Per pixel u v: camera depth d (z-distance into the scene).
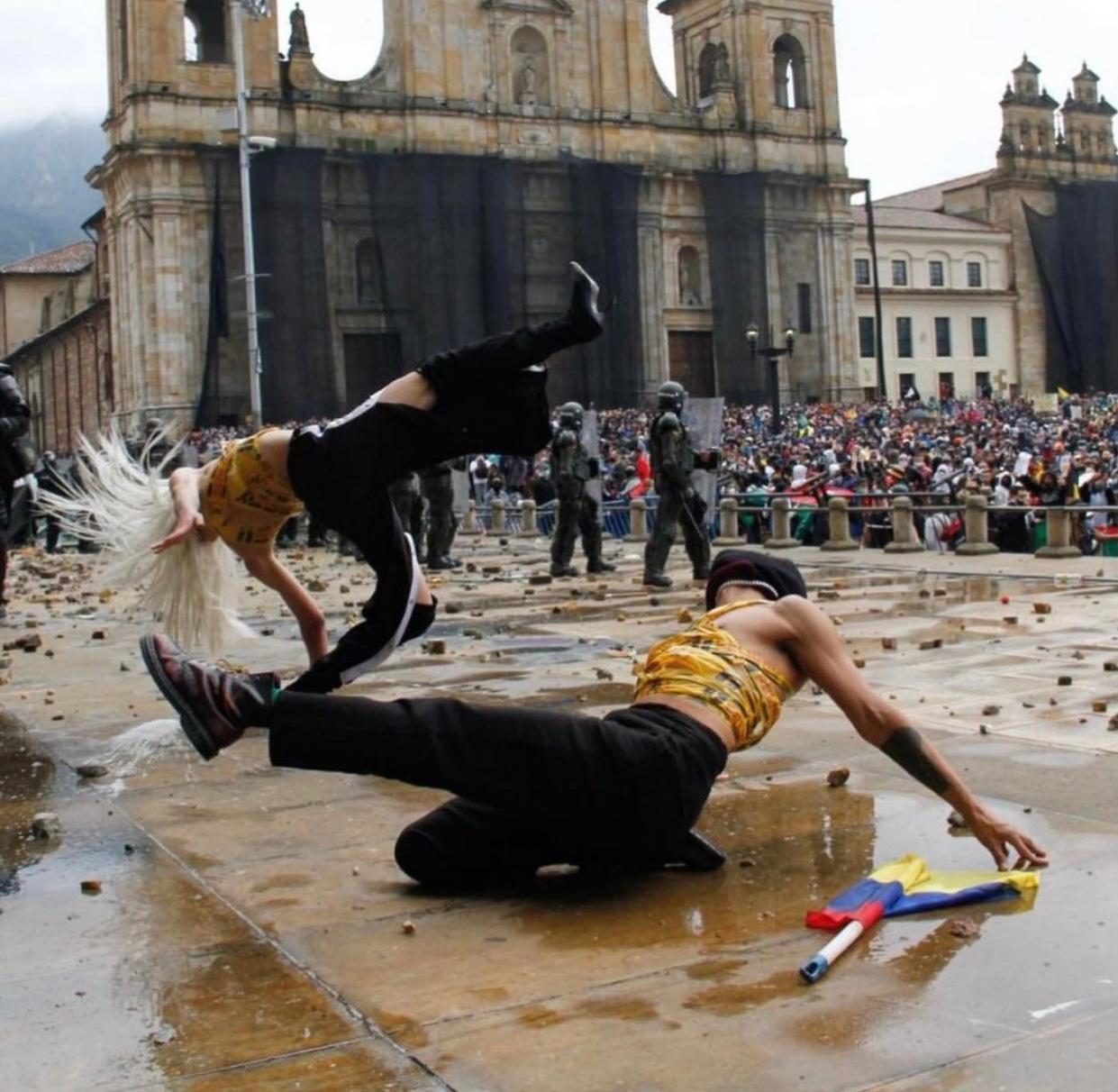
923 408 69.50
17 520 27.56
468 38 72.06
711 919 5.18
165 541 6.04
